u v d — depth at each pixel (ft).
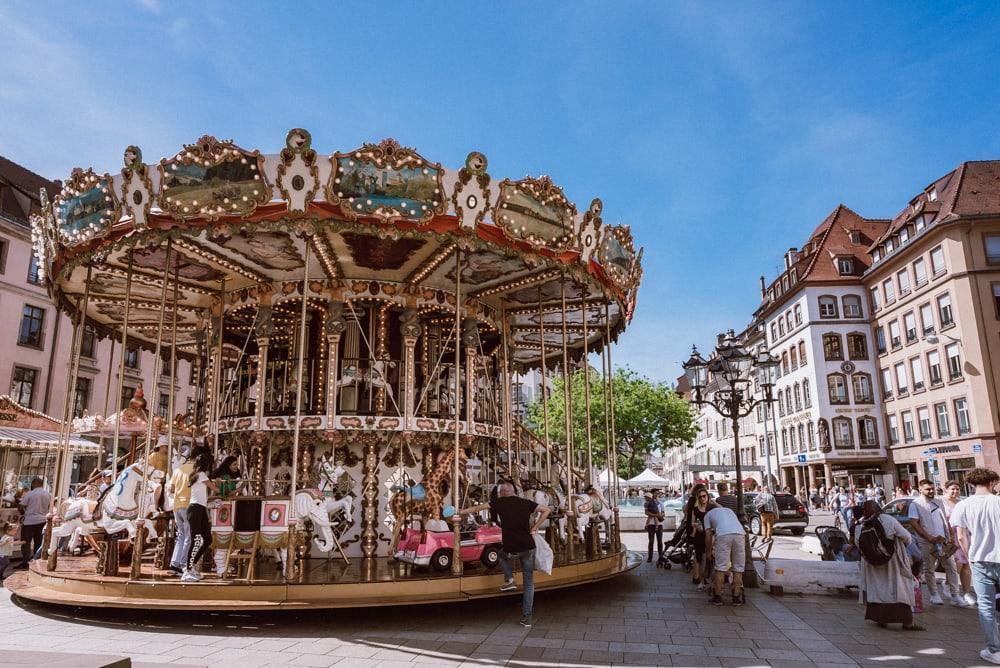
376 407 42.78
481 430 45.78
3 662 12.64
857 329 153.17
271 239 35.68
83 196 33.55
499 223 32.96
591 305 50.44
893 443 143.54
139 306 49.34
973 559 22.98
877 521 27.94
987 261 120.06
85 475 109.19
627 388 141.38
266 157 30.12
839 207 172.76
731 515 34.40
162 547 34.60
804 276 157.89
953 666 21.95
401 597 28.27
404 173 31.01
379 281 43.04
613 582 40.98
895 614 27.22
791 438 168.55
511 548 28.30
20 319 112.16
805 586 36.14
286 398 41.96
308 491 31.60
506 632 26.73
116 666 12.98
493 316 49.90
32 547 45.50
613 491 43.60
